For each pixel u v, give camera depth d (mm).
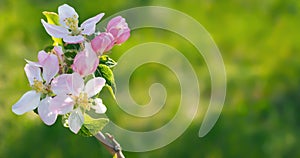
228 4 5809
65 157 4570
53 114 1628
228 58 5434
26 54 5355
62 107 1620
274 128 4805
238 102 4945
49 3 5703
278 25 5648
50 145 4625
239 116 4836
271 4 5828
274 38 5555
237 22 5668
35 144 4637
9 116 4797
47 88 1646
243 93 5027
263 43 5531
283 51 5438
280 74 5207
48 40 5457
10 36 5500
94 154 4539
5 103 4883
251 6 5816
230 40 5562
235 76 5160
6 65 5223
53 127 4688
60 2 5703
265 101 4980
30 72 1657
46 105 1637
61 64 1670
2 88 5012
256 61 5387
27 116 4766
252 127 4793
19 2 5777
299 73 5219
